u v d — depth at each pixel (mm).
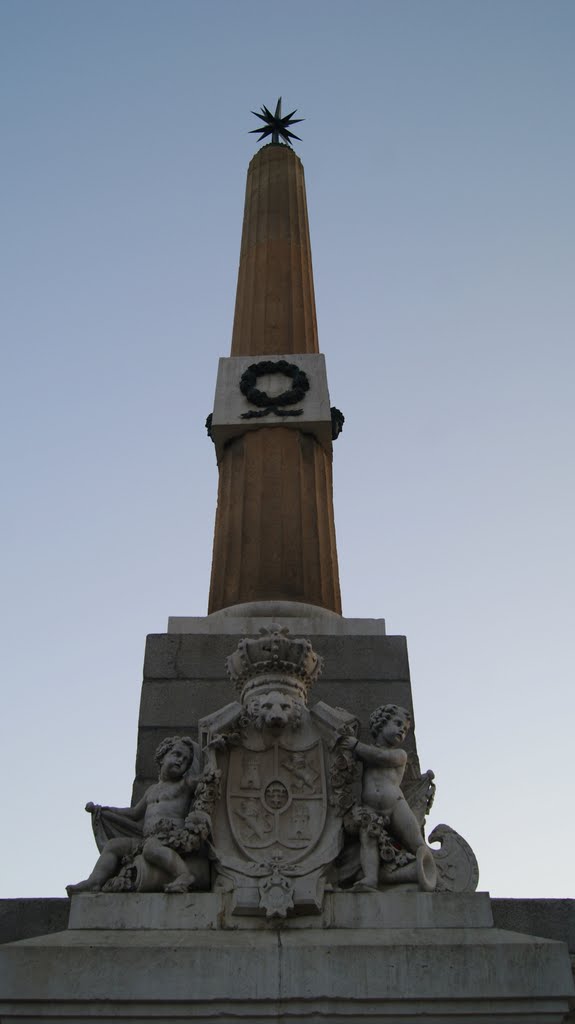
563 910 11750
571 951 11414
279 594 15578
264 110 26953
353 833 10953
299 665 11844
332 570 16469
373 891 10336
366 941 9641
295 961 9344
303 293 20391
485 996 9227
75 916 10133
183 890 10336
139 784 13078
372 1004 9195
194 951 9359
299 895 10164
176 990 9148
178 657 14438
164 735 13617
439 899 10266
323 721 11500
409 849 10977
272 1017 9109
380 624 15109
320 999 9172
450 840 11859
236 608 15258
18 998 9062
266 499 16703
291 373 18422
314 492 17125
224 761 11289
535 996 9250
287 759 11297
